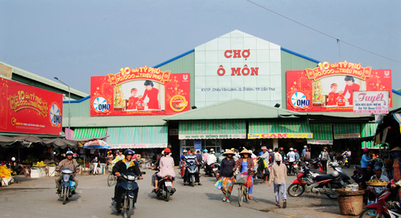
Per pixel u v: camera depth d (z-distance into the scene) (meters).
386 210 7.74
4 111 22.69
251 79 32.22
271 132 26.97
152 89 32.19
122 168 9.48
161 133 29.52
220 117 27.09
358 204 9.66
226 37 32.69
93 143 24.53
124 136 29.67
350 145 30.48
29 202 11.61
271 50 32.34
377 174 10.73
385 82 30.72
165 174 11.88
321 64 31.30
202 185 16.80
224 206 11.14
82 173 23.42
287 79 31.72
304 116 26.12
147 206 10.91
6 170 17.67
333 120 28.41
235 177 12.10
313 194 13.78
